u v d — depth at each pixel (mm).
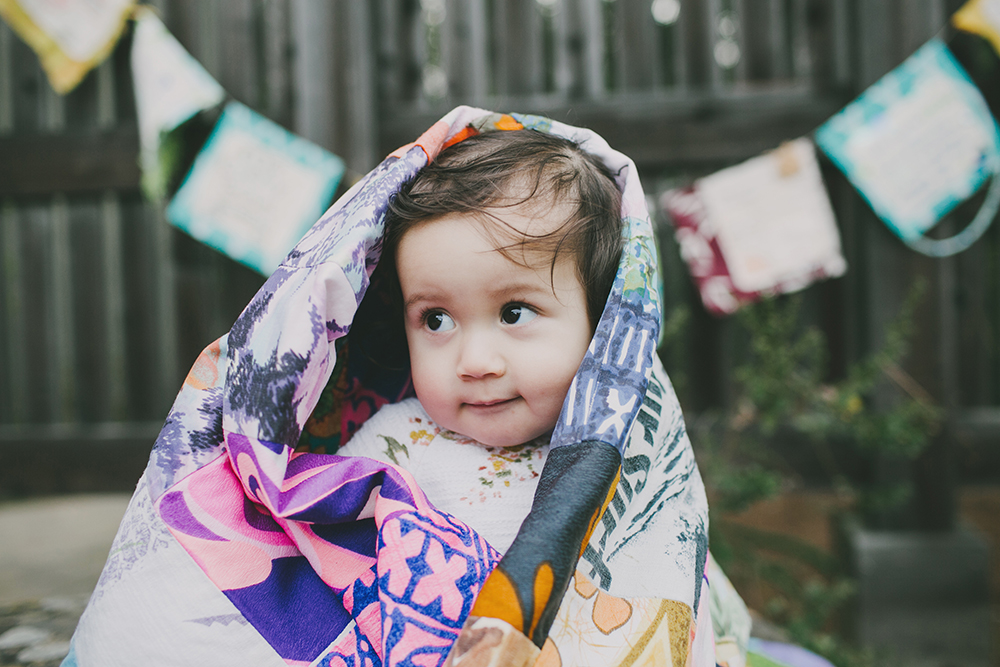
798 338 1956
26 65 2100
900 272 1843
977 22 1617
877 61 1781
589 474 496
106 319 2248
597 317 619
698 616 601
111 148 2072
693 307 1982
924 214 1739
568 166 617
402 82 1985
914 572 1811
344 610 575
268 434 542
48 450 2258
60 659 911
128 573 543
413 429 671
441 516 560
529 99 1943
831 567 1745
